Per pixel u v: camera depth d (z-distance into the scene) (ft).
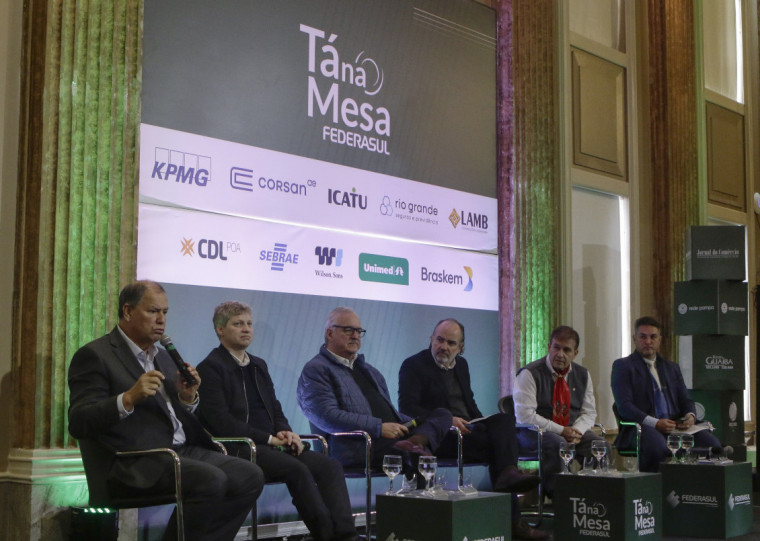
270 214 15.81
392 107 18.13
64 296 12.86
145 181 14.10
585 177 22.67
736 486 15.94
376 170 17.71
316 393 14.52
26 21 13.05
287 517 15.75
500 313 20.22
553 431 16.92
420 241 18.45
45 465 12.38
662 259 25.12
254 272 15.49
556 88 21.75
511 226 20.31
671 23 26.12
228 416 12.95
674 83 26.02
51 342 12.67
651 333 19.57
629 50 24.75
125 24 13.71
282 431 13.51
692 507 15.78
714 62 28.81
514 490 14.83
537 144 21.16
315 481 12.93
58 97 12.95
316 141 16.66
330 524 12.51
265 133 15.84
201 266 14.74
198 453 11.82
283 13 16.26
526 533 14.94
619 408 19.11
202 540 11.12
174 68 14.56
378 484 17.25
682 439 16.61
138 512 13.43
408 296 18.12
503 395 19.99
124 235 13.56
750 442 28.35
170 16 14.53
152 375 10.69
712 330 21.66
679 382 19.81
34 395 12.51
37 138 12.82
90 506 11.11
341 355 15.10
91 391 10.98
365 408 14.96
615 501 13.28
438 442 14.73
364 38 17.71
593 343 22.91
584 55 23.09
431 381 16.31
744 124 29.63
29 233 12.75
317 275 16.49
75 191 13.05
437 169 18.98
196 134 14.80
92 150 13.28
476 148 19.94
